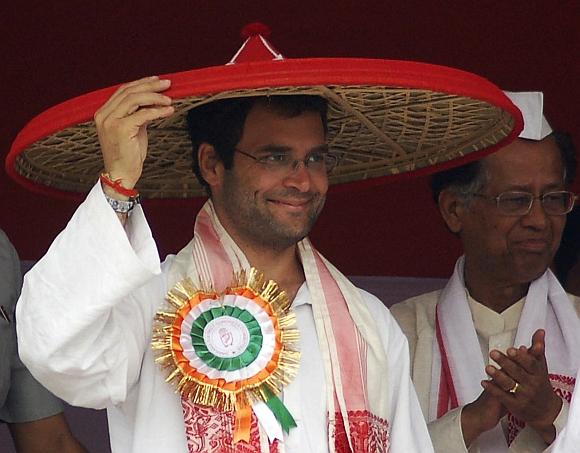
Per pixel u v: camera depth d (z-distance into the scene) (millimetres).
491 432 17547
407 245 24234
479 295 18453
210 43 23172
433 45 23734
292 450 14711
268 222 15086
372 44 23578
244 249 15477
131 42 23047
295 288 15672
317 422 14930
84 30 22922
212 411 14602
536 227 17953
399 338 16062
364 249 24203
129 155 13945
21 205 23094
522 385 16359
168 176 16750
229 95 14914
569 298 18750
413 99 15516
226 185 15273
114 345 14312
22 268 22562
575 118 24000
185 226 23531
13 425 17344
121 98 13867
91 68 23016
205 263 15250
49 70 22953
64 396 14383
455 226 18625
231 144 15148
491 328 18297
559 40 23812
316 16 23422
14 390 17141
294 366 14906
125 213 14008
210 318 14828
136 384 14844
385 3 23484
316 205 15188
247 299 14953
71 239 13852
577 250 20141
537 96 18250
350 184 17391
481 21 23672
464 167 18188
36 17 22797
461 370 18000
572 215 20156
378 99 15508
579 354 17844
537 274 18078
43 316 13773
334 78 13602
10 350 16875
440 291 19047
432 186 18812
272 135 15000
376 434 15125
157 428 14688
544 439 16734
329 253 24203
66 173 16141
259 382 14672
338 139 16641
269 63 13633
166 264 15500
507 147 18016
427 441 15781
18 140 14648
